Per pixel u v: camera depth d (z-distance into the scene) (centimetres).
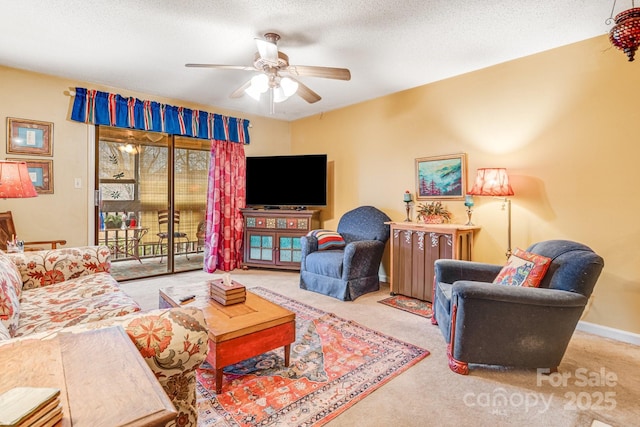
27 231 345
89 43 286
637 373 208
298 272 475
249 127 516
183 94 425
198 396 180
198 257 534
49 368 79
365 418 164
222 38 277
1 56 311
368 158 449
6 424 53
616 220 260
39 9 234
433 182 378
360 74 354
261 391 186
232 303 219
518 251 243
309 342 247
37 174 349
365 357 225
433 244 332
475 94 343
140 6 231
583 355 232
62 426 59
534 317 195
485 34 268
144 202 460
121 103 395
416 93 394
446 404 176
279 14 240
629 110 254
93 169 385
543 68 296
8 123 333
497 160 328
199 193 525
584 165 275
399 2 225
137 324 111
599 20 245
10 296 174
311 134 530
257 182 500
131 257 468
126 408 65
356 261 350
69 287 232
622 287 258
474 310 197
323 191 473
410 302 341
